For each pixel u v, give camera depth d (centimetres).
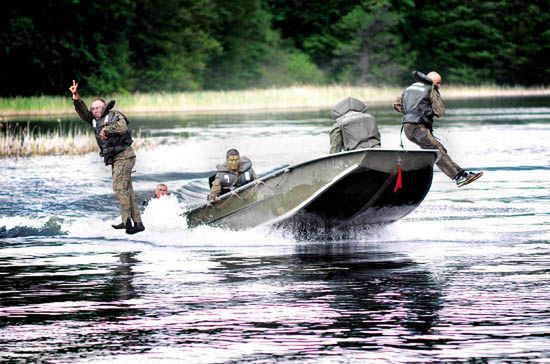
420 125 2923
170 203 3116
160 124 9469
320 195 2772
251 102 13800
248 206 2934
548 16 18888
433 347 1638
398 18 18238
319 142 6888
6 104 12169
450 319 1822
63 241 3002
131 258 2639
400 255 2570
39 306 2020
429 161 2806
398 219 3003
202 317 1888
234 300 2038
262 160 5641
